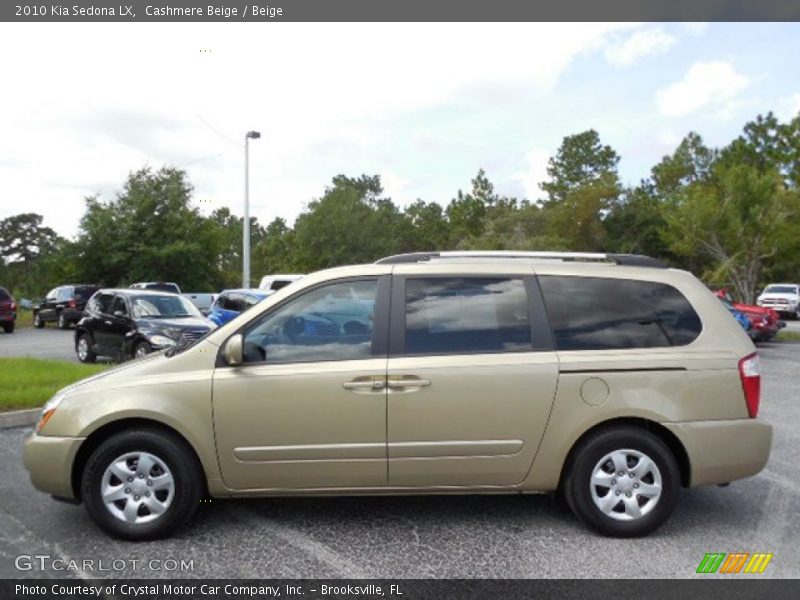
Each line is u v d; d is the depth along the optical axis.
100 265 36.78
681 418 4.38
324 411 4.35
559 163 71.31
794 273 46.50
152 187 37.66
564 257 4.84
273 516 4.82
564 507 4.99
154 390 4.38
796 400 9.92
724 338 4.55
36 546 4.32
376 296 4.61
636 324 4.55
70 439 4.37
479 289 4.62
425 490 4.46
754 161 46.31
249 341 4.53
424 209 73.88
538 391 4.38
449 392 4.36
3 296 25.98
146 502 4.38
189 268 37.50
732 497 5.26
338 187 57.44
